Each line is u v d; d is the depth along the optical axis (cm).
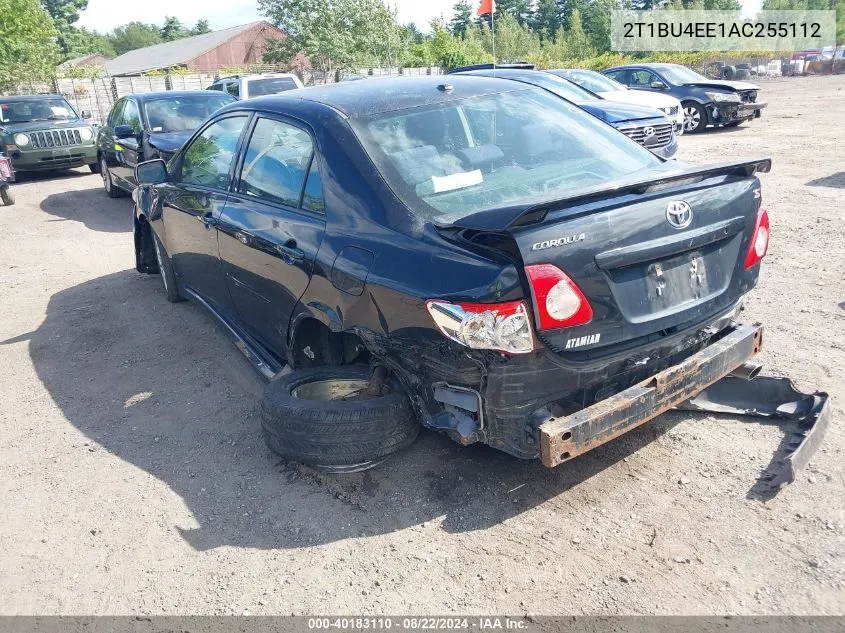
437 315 280
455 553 302
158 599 293
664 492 326
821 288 562
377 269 310
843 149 1232
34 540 337
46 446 423
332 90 414
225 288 484
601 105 1137
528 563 292
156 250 638
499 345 270
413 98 384
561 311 272
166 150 934
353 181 339
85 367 534
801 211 813
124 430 434
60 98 1588
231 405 452
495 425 287
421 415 316
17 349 579
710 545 292
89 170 1625
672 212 297
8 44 2778
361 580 292
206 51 5862
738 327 348
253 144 440
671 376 304
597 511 318
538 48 5497
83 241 947
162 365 524
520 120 383
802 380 413
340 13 3956
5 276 798
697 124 1698
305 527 328
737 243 330
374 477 356
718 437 363
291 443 337
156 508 353
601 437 287
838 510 304
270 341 444
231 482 368
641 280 294
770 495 317
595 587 277
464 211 316
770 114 1967
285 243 374
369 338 321
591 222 277
